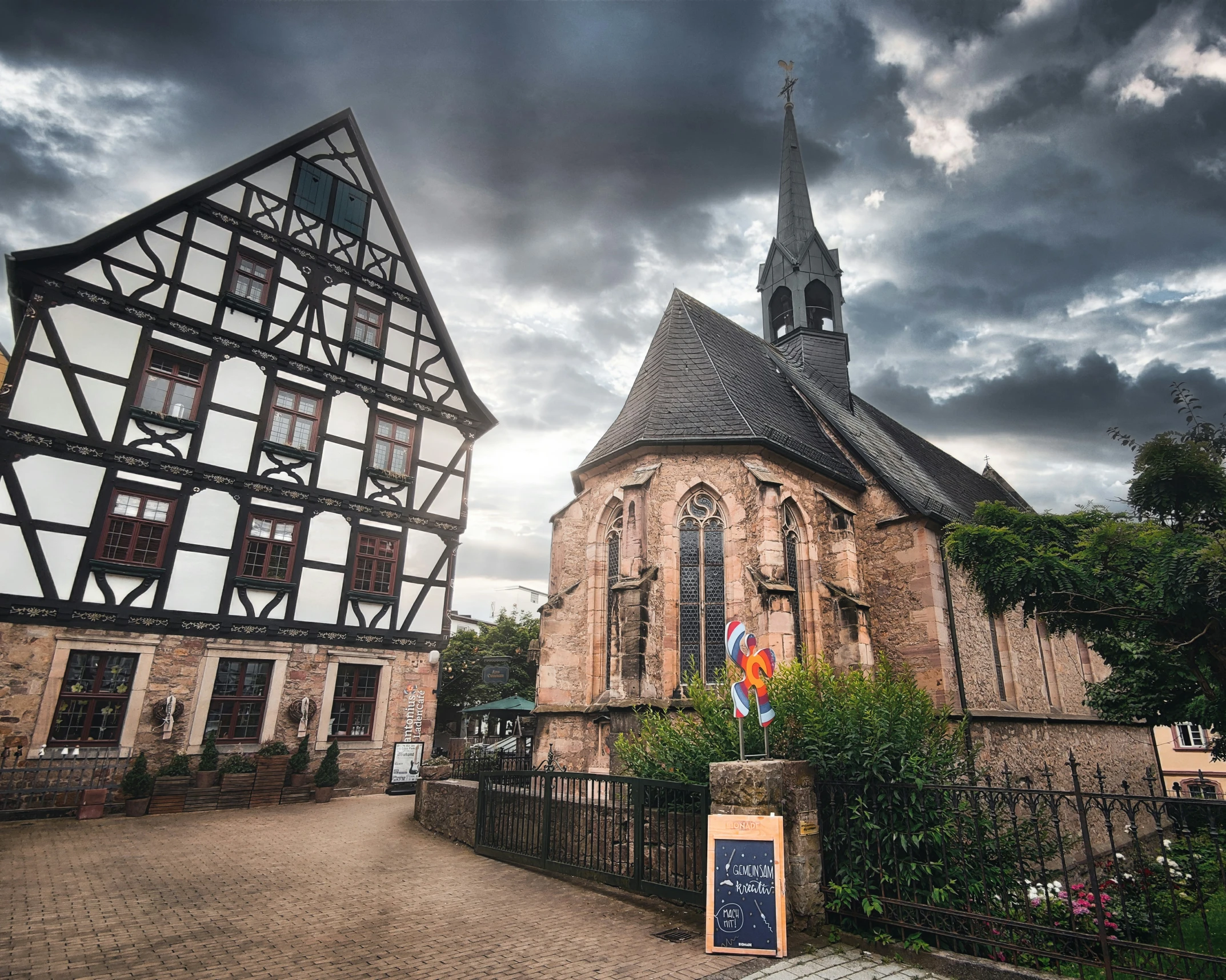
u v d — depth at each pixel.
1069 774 16.98
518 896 7.77
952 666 14.61
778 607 12.23
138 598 13.96
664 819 7.66
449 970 5.64
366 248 19.22
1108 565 7.57
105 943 6.11
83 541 13.53
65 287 14.24
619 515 14.70
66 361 13.99
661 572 13.13
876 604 15.53
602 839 8.27
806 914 6.48
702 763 7.90
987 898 5.95
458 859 9.70
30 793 12.12
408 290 19.77
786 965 5.82
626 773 10.77
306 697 15.80
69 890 7.79
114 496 14.08
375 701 17.09
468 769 13.95
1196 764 27.14
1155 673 12.19
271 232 17.38
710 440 13.79
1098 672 20.98
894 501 15.84
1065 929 5.41
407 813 13.65
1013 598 8.08
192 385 15.66
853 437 18.06
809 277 24.86
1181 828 5.03
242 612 15.27
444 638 18.47
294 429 17.02
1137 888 7.21
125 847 10.12
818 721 7.34
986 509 8.84
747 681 7.07
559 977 5.53
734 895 6.21
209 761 13.98
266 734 15.12
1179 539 7.24
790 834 6.68
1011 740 15.14
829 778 7.07
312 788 15.16
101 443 14.06
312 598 16.38
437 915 7.05
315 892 7.90
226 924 6.68
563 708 13.71
